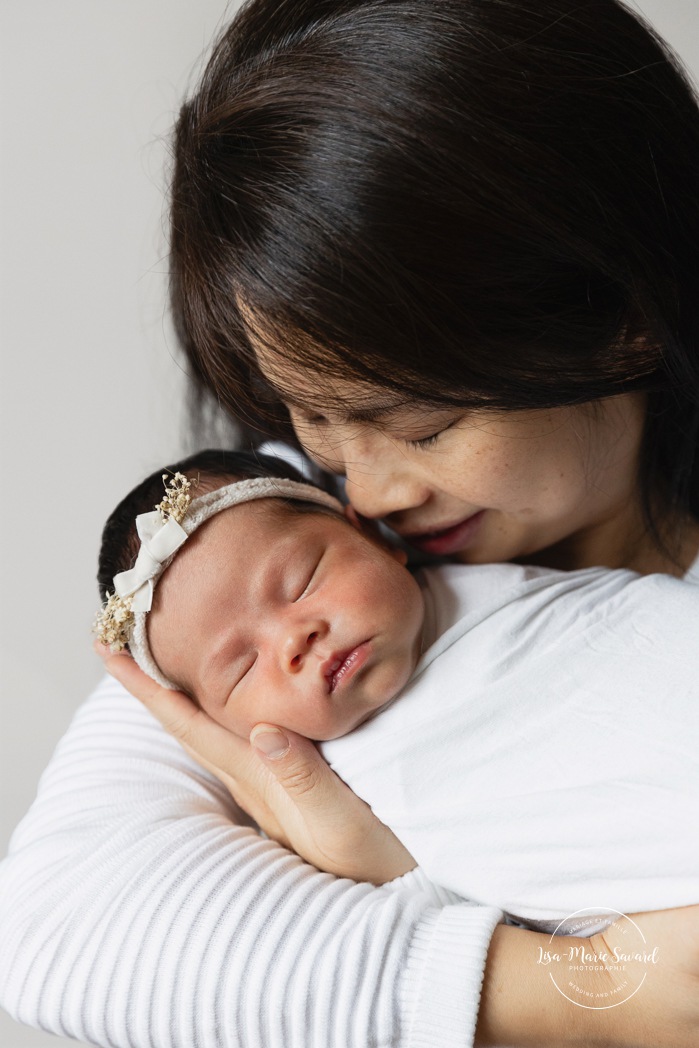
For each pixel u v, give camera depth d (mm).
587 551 1132
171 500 1030
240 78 867
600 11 850
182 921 867
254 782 1008
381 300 753
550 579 1011
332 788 913
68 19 1760
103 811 1016
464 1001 805
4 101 1792
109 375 1896
